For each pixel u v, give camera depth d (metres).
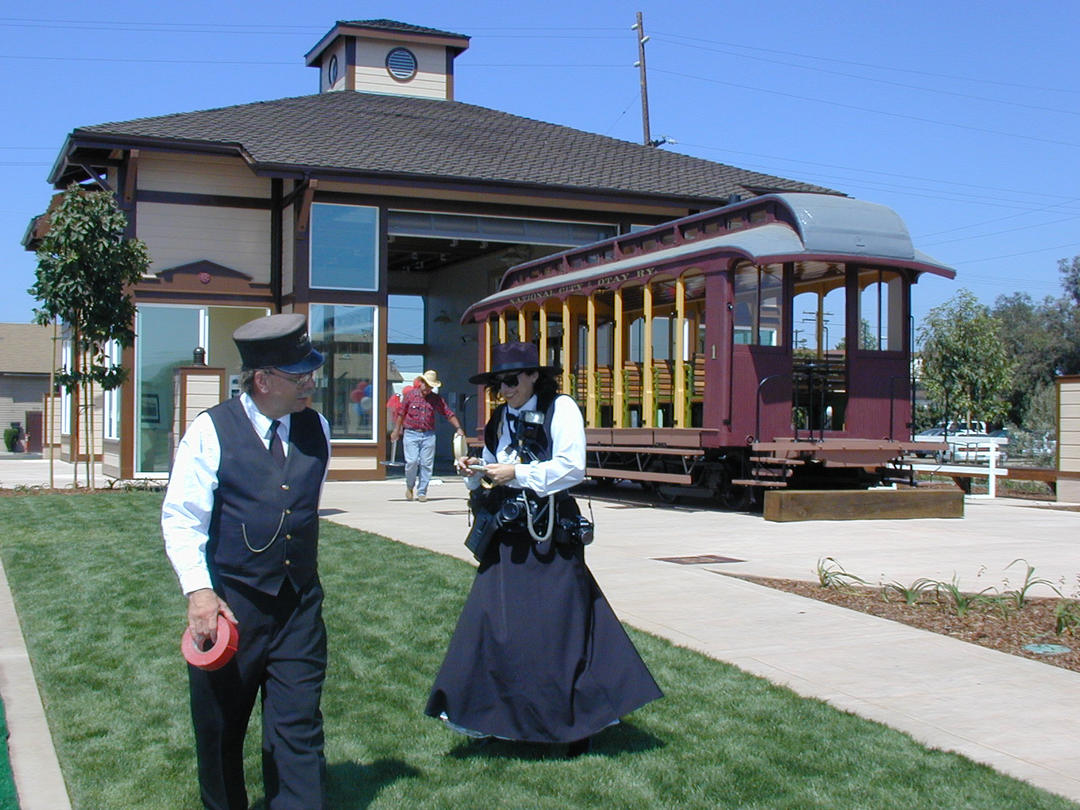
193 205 19.81
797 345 14.66
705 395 13.48
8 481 19.38
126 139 18.61
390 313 28.64
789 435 13.57
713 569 9.03
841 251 13.15
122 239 16.09
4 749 4.80
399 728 5.00
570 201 21.06
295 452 3.81
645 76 41.50
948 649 6.34
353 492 17.11
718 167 24.73
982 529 11.91
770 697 5.36
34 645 6.57
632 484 18.20
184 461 3.69
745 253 12.88
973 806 4.03
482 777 4.39
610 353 18.00
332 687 5.63
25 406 49.12
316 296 19.39
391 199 19.95
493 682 4.50
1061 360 49.97
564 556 4.56
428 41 26.16
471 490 4.77
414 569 8.81
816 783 4.27
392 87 25.97
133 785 4.37
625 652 4.63
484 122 24.80
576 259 17.69
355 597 7.74
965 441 26.98
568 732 4.45
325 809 3.84
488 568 4.62
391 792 4.23
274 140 20.03
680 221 15.15
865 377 13.94
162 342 19.53
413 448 15.29
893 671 5.88
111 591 8.09
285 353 3.72
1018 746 4.71
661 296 16.45
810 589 8.14
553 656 4.46
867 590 8.08
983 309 29.66
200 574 3.58
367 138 21.33
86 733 4.99
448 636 6.61
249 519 3.68
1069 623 6.95
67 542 10.50
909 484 14.05
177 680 5.81
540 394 4.73
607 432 15.55
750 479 13.51
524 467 4.50
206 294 19.83
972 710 5.21
